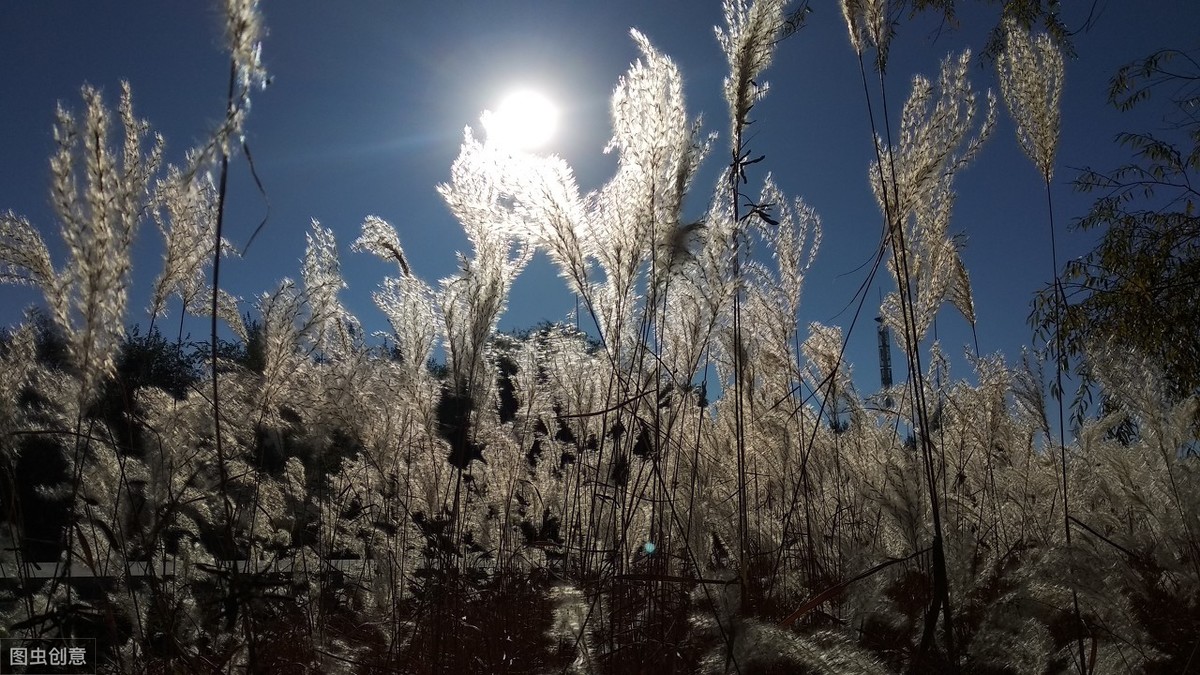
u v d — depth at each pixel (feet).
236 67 6.50
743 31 10.14
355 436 12.30
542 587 11.88
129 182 7.27
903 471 9.32
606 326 10.75
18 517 9.00
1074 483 11.98
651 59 9.45
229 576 8.14
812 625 9.00
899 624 8.23
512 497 13.52
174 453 9.56
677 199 9.32
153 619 8.55
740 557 9.40
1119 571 8.25
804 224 13.56
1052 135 11.56
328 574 12.04
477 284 10.76
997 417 13.37
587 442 12.95
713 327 10.91
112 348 7.31
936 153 10.24
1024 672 7.27
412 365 12.50
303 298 11.14
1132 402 10.66
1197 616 9.12
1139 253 22.22
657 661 8.57
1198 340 20.25
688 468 11.14
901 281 10.52
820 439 12.93
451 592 10.88
